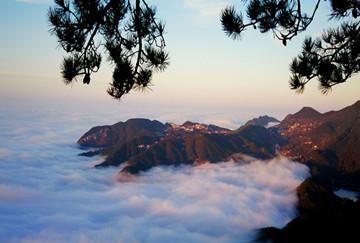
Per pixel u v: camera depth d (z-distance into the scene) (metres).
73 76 4.11
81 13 3.95
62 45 4.11
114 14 4.15
